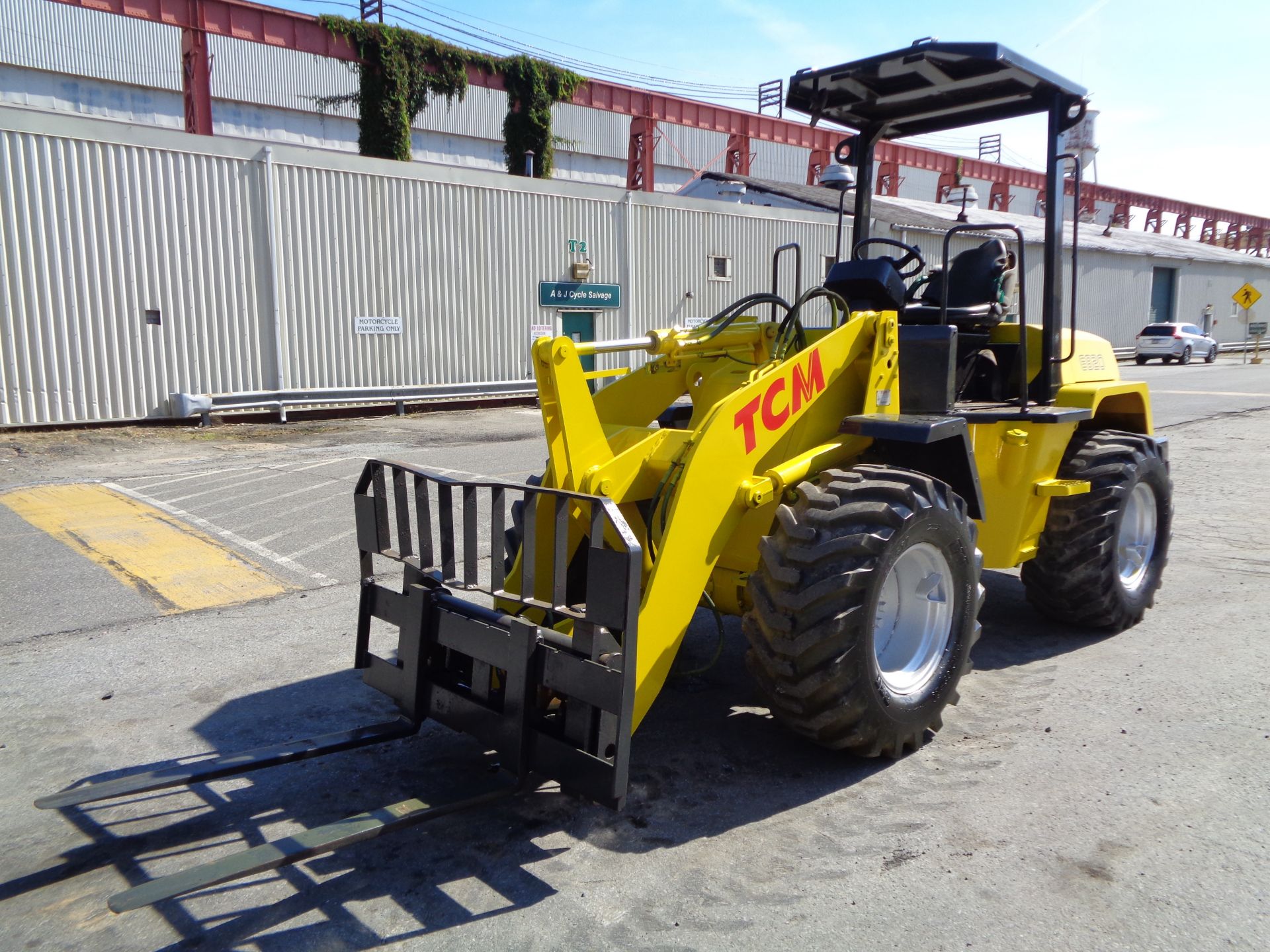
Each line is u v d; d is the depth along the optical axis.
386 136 20.83
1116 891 2.71
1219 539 7.04
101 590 5.89
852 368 3.83
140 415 13.70
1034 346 4.66
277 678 4.48
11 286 12.40
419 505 3.32
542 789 3.38
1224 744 3.65
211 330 14.19
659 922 2.59
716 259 21.16
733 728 3.90
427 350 16.69
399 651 3.50
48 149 12.50
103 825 3.15
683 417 4.70
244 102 31.25
